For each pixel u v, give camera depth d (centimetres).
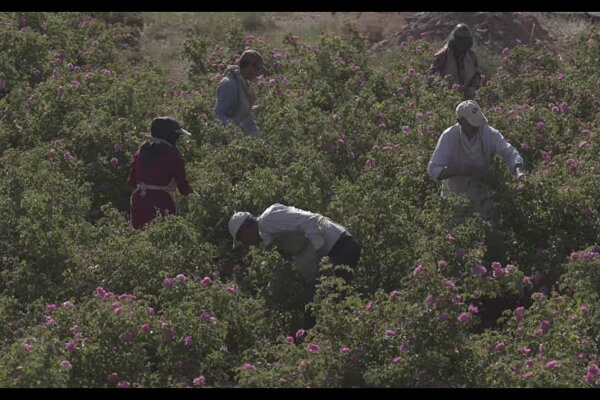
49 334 1048
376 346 1048
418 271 1110
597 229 1329
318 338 1059
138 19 2934
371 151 1589
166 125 1430
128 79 1997
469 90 1894
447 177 1351
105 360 1068
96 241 1388
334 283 1110
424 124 1627
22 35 2138
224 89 1677
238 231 1215
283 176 1472
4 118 1830
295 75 2103
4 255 1359
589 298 1121
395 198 1355
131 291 1266
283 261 1238
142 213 1422
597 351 1070
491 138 1356
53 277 1306
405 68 2091
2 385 971
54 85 1853
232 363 1109
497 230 1345
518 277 1192
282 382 1010
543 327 1081
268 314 1223
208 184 1441
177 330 1092
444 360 1027
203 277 1291
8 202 1427
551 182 1348
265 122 1752
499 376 1012
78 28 2473
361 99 1830
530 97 1852
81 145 1677
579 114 1792
